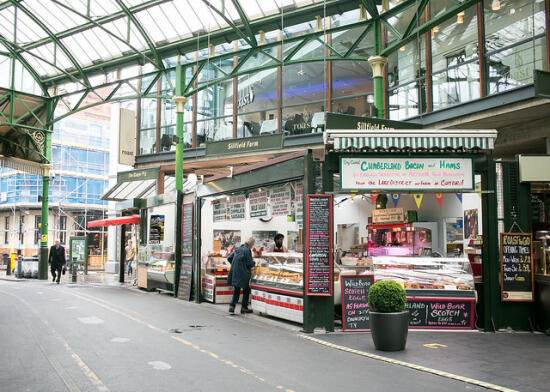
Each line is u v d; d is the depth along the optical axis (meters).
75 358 6.73
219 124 22.81
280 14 15.70
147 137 25.02
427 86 16.34
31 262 24.50
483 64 14.59
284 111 20.94
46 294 15.73
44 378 5.74
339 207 18.70
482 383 5.62
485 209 9.24
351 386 5.53
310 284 9.00
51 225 43.84
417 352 7.25
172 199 16.00
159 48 18.27
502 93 13.39
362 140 8.55
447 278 9.21
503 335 8.59
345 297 9.12
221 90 23.02
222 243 16.31
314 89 20.31
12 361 6.56
